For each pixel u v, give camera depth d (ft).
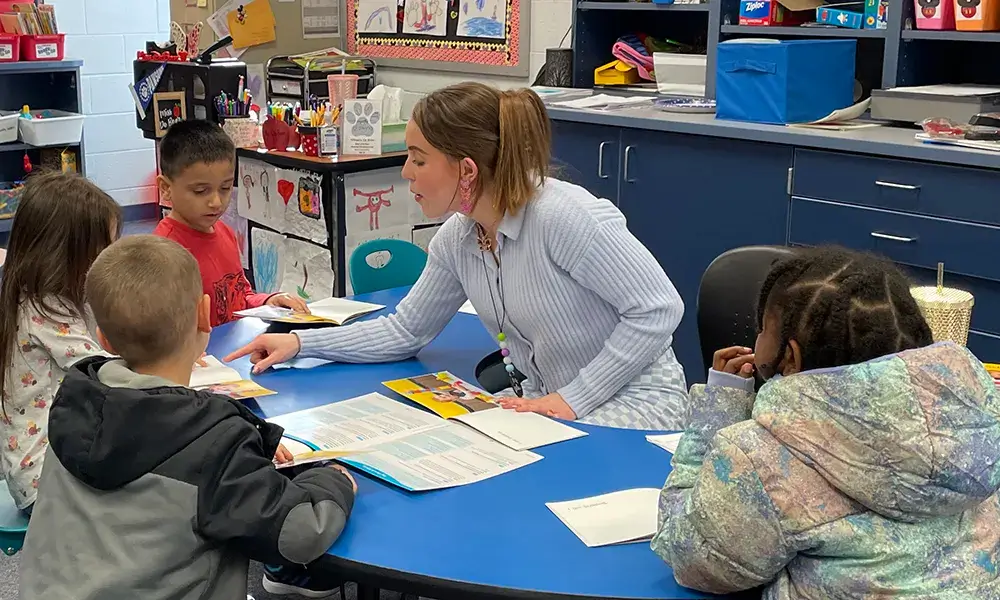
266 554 4.33
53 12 18.28
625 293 6.32
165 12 21.27
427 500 4.85
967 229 9.16
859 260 4.08
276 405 6.08
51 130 18.07
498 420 5.83
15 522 5.96
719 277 7.48
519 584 4.15
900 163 9.48
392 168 13.20
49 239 6.29
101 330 4.80
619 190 11.90
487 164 6.23
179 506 4.30
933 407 3.69
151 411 4.37
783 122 10.55
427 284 7.03
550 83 13.80
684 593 4.11
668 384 6.67
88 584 4.33
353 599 8.14
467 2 15.44
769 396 3.93
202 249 8.67
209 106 13.69
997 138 9.18
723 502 3.87
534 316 6.64
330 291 13.14
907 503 3.74
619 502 4.84
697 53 13.21
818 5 11.46
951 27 10.32
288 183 13.29
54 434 4.49
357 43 17.57
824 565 3.85
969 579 3.81
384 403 6.07
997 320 9.21
